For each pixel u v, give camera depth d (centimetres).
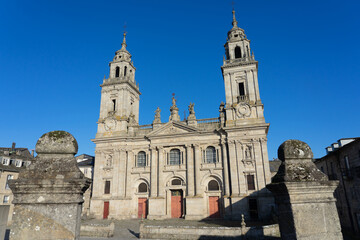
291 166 777
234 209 4034
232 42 5025
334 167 3497
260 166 4119
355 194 2892
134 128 5119
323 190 750
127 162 4859
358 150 2764
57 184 691
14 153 5500
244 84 4672
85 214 4484
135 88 5612
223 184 4294
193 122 4753
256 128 4294
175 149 4772
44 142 744
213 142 4547
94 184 4800
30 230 670
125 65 5516
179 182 4591
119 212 4512
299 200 727
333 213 738
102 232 2791
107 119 5116
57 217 688
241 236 2359
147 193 4666
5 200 4716
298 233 702
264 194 3972
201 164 4503
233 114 4522
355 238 2927
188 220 4128
